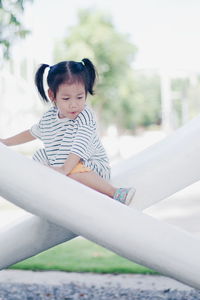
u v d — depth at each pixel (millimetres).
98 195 3160
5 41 6582
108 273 5141
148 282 4859
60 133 3383
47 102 3508
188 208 8469
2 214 8641
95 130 3334
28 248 3764
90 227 3141
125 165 3797
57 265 5434
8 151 3145
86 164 3328
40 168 3143
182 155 3641
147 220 3156
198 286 3205
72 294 4625
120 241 3152
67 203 3102
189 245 3148
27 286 4852
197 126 3879
